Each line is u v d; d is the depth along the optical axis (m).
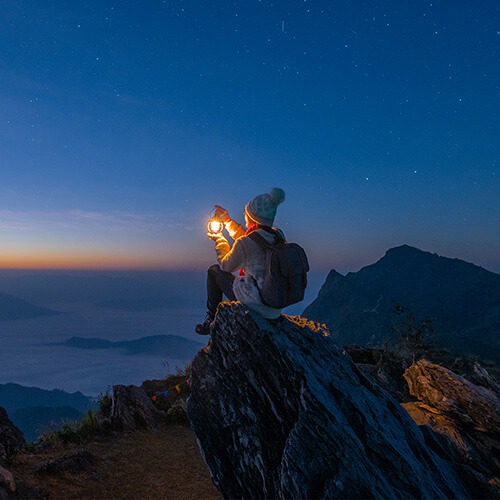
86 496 4.84
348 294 137.38
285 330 3.57
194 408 3.53
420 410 5.81
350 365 3.75
